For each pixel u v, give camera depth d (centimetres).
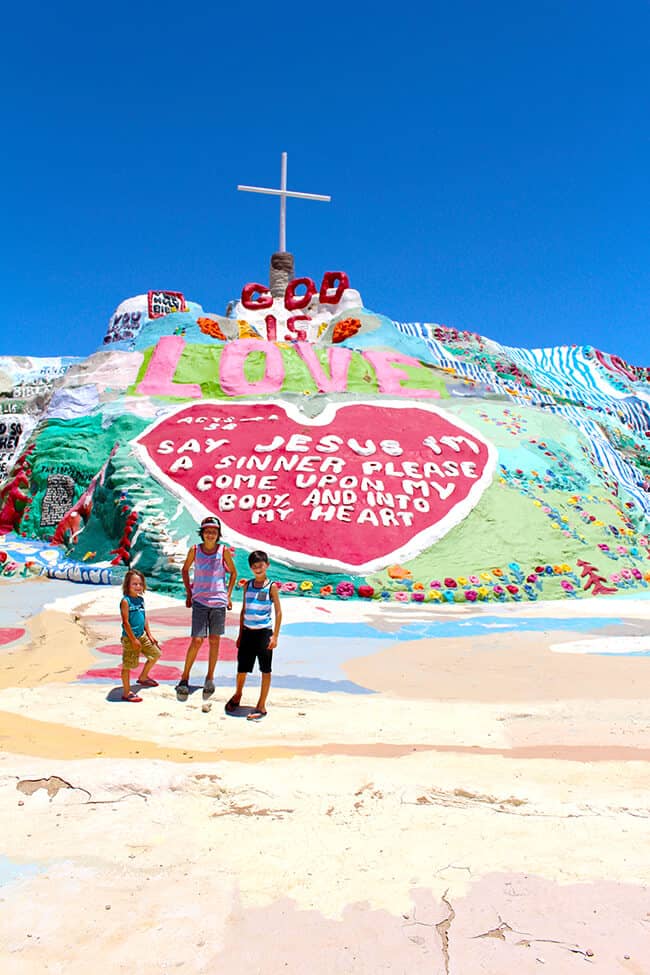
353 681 912
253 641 754
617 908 364
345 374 2758
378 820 471
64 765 553
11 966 322
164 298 3803
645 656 1061
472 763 579
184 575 846
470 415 2484
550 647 1145
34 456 2542
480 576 1806
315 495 1978
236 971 321
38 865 412
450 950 333
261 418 2303
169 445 2220
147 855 425
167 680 907
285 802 497
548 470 2303
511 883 389
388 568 1806
